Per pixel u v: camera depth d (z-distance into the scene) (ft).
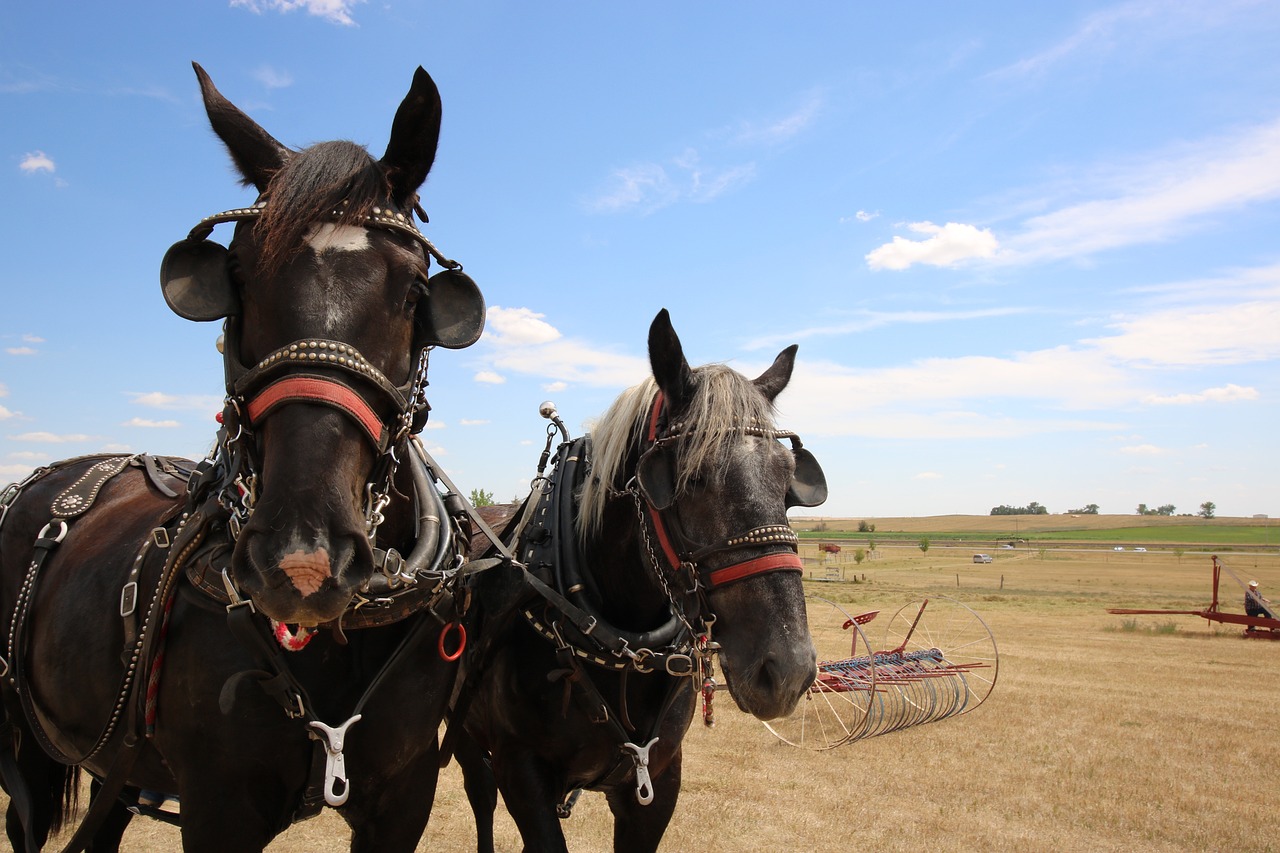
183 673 6.71
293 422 5.29
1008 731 28.73
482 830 12.97
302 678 6.82
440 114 6.72
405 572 6.82
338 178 5.99
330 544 5.08
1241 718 31.12
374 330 5.86
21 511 10.18
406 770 7.86
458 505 8.67
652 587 9.54
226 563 6.60
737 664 7.80
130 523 8.61
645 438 9.46
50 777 10.00
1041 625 66.39
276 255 5.67
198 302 5.80
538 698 9.73
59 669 8.00
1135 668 43.09
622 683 9.34
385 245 6.09
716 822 18.85
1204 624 68.95
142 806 8.40
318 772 6.80
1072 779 23.09
